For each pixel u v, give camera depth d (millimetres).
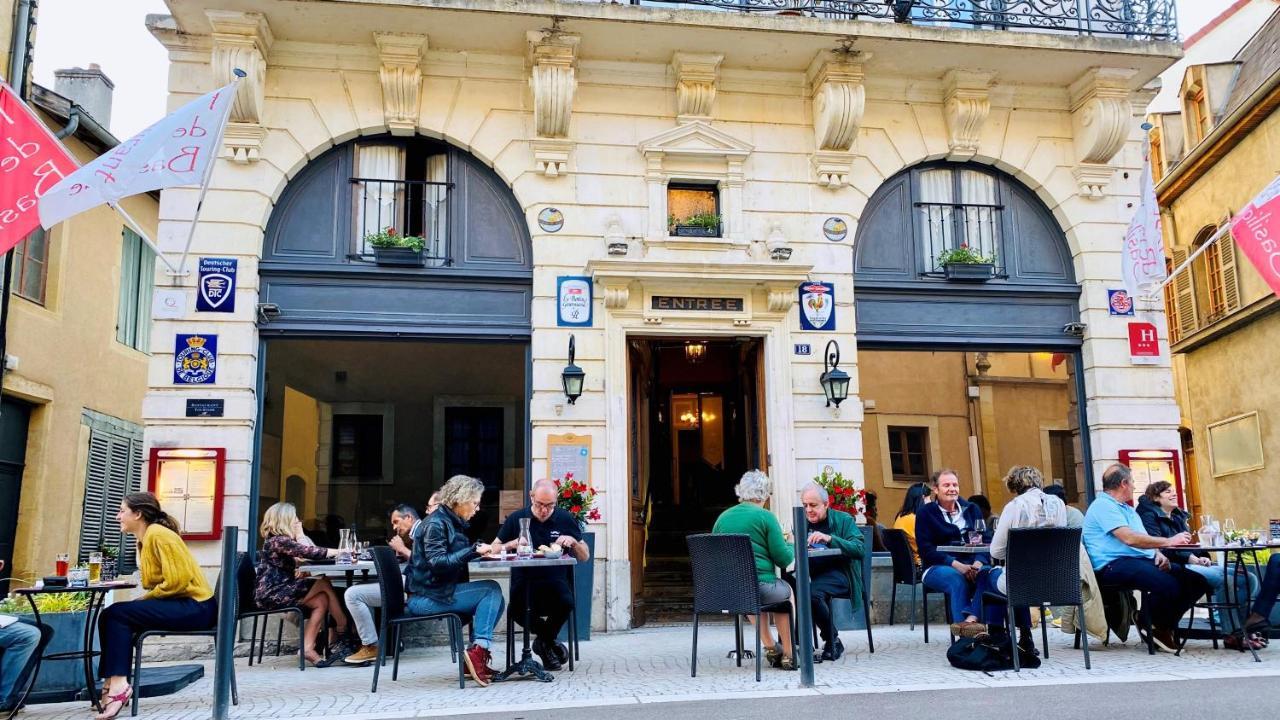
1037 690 5559
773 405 9938
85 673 5844
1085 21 10875
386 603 6230
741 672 6535
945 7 10297
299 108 9789
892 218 10766
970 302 10719
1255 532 8211
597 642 8617
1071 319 10867
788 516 9719
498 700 5723
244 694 6227
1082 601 6324
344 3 9203
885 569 9656
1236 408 15805
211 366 9250
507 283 10000
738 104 10516
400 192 10023
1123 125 10672
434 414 12617
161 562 5789
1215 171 16016
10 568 11562
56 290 12289
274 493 11055
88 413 13070
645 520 10984
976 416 14680
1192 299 16797
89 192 8109
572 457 9602
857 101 10258
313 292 9688
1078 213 10883
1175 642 7094
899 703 5258
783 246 10109
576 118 10195
